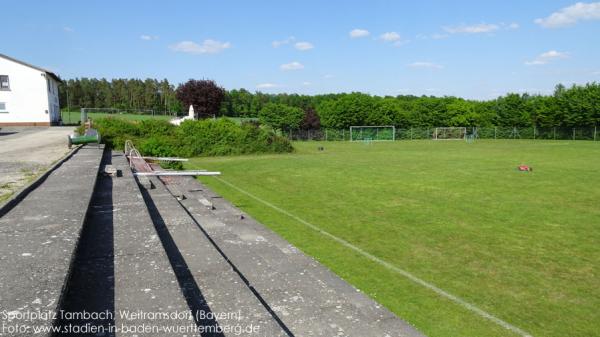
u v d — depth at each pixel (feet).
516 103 200.54
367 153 114.01
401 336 14.94
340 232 31.71
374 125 228.84
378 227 33.12
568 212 37.86
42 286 10.59
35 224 17.12
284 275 20.01
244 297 13.75
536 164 79.46
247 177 63.72
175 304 11.27
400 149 130.93
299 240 29.53
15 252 13.35
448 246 27.99
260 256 21.77
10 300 9.75
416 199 44.80
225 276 15.57
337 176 64.34
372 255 26.17
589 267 23.86
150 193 35.55
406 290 20.62
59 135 88.58
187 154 101.65
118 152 67.67
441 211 38.70
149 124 102.53
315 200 44.88
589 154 101.91
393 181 58.34
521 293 20.31
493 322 17.30
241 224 32.09
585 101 168.35
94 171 35.14
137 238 17.30
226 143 108.99
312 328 14.12
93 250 15.78
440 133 211.20
